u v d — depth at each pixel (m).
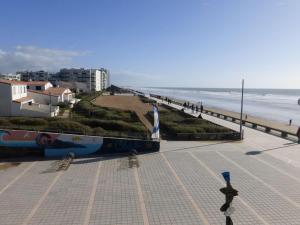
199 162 24.92
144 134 33.03
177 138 34.16
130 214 15.34
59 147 27.08
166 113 57.41
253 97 199.12
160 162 24.88
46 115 48.28
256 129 42.34
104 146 27.70
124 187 19.09
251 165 24.14
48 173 21.95
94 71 196.12
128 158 26.11
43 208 15.95
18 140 26.69
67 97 77.00
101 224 14.30
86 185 19.42
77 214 15.30
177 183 19.88
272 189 18.91
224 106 111.56
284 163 24.75
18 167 23.56
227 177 10.16
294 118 72.50
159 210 15.82
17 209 15.81
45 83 77.62
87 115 51.50
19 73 188.00
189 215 15.26
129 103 85.50
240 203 16.75
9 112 47.66
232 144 31.98
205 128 37.16
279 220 14.85
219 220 14.75
